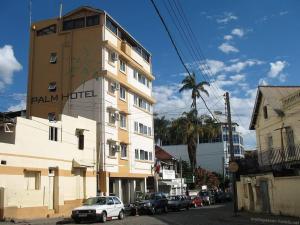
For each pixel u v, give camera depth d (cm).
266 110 3578
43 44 4544
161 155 7219
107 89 4303
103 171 4031
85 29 4388
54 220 2831
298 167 2784
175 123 6056
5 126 2883
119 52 4550
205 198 5497
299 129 2961
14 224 2473
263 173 3134
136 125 5022
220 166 9319
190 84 5912
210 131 5991
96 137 4059
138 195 4428
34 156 3053
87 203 2873
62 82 4372
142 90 5316
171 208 4131
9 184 2775
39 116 4384
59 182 3309
